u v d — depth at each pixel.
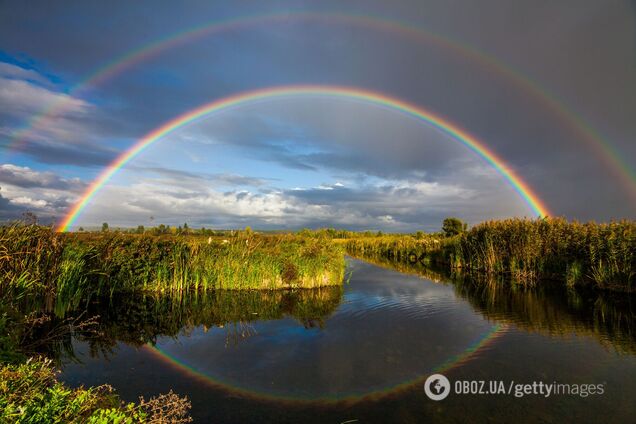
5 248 12.15
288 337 12.80
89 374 9.53
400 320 15.05
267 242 24.33
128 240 21.02
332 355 11.04
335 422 7.29
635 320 14.63
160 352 11.27
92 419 4.57
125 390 8.60
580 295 19.92
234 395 8.43
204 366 10.16
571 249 23.64
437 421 7.38
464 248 35.28
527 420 7.46
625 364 10.24
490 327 13.95
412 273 30.94
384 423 7.30
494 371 9.84
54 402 4.69
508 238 28.84
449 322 14.68
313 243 24.48
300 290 21.88
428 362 10.48
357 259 47.66
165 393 8.47
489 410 7.82
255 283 21.84
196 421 7.27
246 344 12.06
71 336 12.79
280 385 8.97
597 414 7.67
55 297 14.44
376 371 9.84
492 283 24.78
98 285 18.48
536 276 25.48
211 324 14.51
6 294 11.36
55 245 14.52
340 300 19.08
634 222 20.59
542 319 15.02
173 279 20.77
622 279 19.94
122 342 12.23
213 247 22.70
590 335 12.84
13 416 4.24
